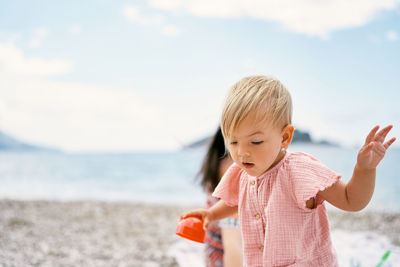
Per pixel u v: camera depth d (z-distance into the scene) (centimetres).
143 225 529
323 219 143
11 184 1311
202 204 779
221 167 228
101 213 619
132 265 336
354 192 123
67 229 481
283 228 133
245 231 148
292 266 133
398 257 343
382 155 118
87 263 335
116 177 1603
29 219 530
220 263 231
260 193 142
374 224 507
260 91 130
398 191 902
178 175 1627
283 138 135
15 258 328
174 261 350
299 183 132
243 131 128
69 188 1210
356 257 345
